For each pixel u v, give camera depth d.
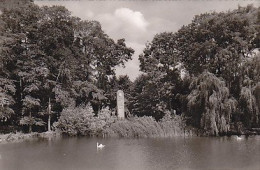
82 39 50.28
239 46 37.22
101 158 23.72
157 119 46.84
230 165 20.12
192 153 24.80
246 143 29.41
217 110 34.75
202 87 35.34
